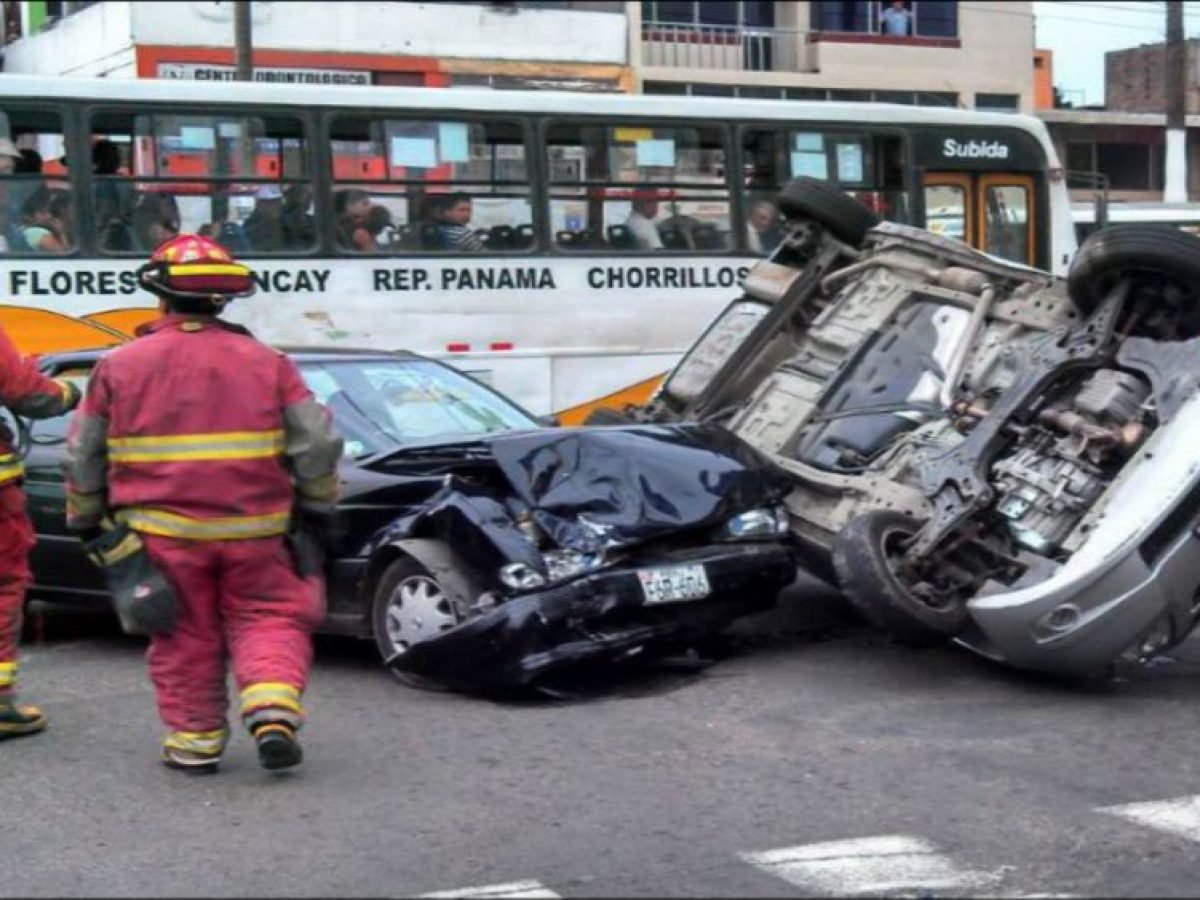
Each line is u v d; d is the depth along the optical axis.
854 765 6.38
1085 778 6.20
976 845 5.44
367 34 28.30
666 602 7.46
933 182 15.81
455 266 13.52
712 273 14.54
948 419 8.62
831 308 9.83
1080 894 4.99
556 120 13.90
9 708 6.93
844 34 34.59
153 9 26.58
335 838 5.57
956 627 7.49
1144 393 7.80
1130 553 7.03
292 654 6.13
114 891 5.11
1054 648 7.18
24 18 34.53
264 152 12.91
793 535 8.41
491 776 6.27
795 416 9.12
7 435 6.85
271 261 12.90
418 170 13.40
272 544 6.13
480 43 29.25
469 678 7.30
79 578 8.98
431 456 7.96
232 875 5.23
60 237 12.27
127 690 7.92
